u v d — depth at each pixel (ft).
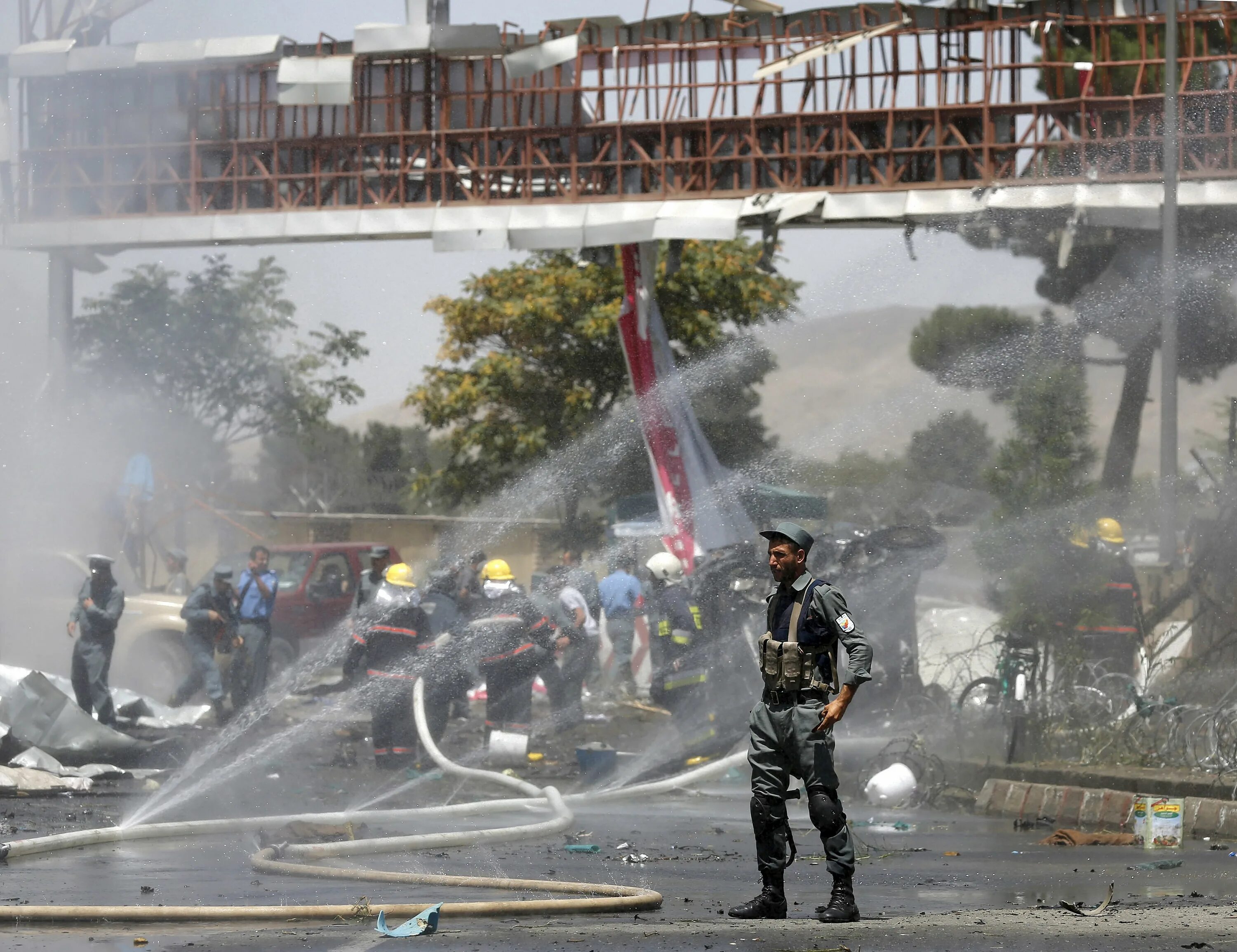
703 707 153.28
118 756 141.59
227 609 185.88
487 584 160.15
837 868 67.72
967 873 88.48
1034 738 135.64
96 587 165.58
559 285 379.96
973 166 217.97
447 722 155.74
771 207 217.97
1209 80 217.15
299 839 99.66
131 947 58.49
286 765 152.97
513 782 133.18
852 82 219.61
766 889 69.46
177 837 100.63
